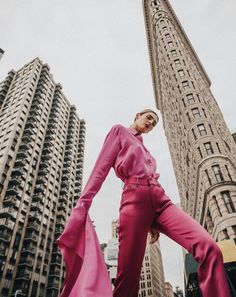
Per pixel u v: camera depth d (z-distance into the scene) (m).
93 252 1.24
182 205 61.38
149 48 70.56
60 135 68.88
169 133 66.75
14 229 40.53
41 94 64.19
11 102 61.00
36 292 40.19
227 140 42.00
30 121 55.84
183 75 43.25
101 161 1.79
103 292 1.09
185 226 1.47
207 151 30.52
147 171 1.83
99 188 1.62
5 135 51.06
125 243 1.57
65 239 1.22
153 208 1.64
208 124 33.34
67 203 58.97
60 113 72.19
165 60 50.75
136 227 1.58
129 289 1.49
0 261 36.19
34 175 50.97
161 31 56.62
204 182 28.53
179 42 53.50
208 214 29.17
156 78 71.50
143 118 2.31
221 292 1.18
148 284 102.31
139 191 1.66
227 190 25.47
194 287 4.28
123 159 1.83
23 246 41.59
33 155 52.88
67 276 1.15
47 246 46.91
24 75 68.00
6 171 44.06
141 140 2.16
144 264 108.12
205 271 1.27
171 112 53.19
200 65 71.31
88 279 1.11
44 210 49.44
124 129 2.02
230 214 23.80
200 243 1.34
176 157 59.53
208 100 43.38
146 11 70.38
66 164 65.56
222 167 27.81
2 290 35.06
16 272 38.56
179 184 62.28
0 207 40.22
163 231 1.64
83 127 83.31
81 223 1.33
